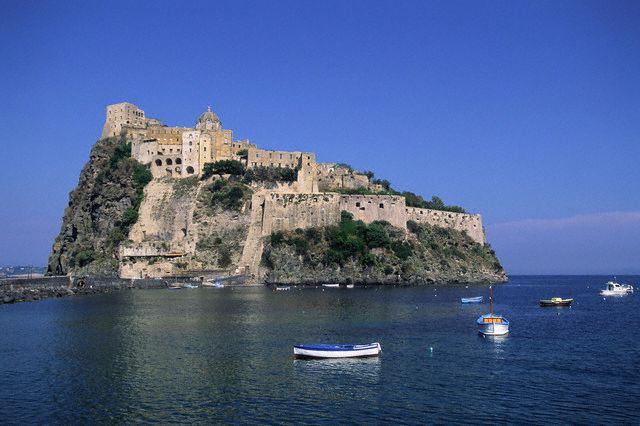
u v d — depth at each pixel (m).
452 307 120.44
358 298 135.50
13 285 138.25
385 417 43.75
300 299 131.50
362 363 61.09
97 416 43.47
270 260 183.38
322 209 196.00
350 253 186.38
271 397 48.28
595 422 43.09
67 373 55.47
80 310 106.88
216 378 54.03
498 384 53.16
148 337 75.25
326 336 77.00
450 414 44.56
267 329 82.75
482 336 79.25
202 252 192.75
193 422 42.31
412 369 58.66
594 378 55.59
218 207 199.88
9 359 61.47
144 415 43.72
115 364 59.22
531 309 128.12
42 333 78.38
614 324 97.88
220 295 143.38
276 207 193.38
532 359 64.25
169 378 53.84
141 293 151.88
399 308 114.06
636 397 49.16
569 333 85.06
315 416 43.75
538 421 43.22
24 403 46.41
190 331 80.38
